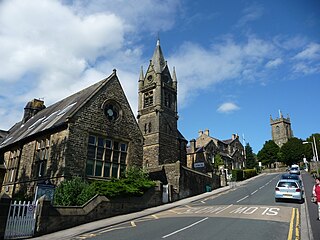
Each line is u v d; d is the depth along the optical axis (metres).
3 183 26.78
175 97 47.53
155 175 30.16
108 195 17.80
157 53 48.53
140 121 44.72
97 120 22.86
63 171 19.47
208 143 63.00
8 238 12.14
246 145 90.19
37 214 13.41
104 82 24.48
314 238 9.97
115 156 23.91
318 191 13.70
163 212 19.16
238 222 13.08
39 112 34.47
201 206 20.80
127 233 12.15
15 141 26.50
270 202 20.00
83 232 13.11
